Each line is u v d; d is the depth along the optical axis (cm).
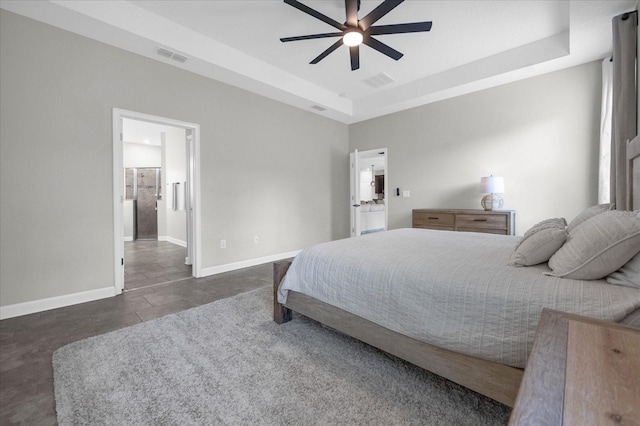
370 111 505
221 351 186
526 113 371
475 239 247
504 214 362
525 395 53
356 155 556
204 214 373
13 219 246
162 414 132
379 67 393
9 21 242
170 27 296
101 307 265
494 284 128
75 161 275
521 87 374
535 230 159
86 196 281
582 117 333
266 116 442
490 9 272
